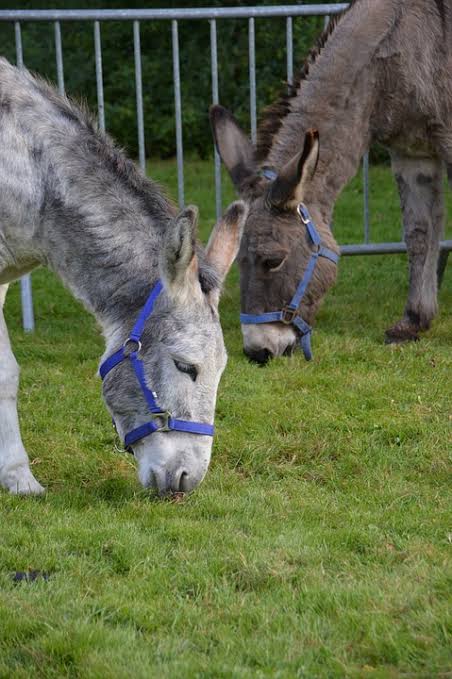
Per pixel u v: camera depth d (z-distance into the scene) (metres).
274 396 6.72
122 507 5.13
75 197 4.98
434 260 8.03
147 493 5.30
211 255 4.84
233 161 7.18
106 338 4.89
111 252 4.90
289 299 7.00
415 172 7.93
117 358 4.75
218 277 4.74
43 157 5.04
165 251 4.40
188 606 4.16
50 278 10.55
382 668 3.73
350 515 5.04
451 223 12.67
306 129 7.20
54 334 8.44
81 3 17.25
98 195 4.97
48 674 3.73
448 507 5.14
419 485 5.49
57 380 7.17
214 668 3.70
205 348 4.60
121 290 4.86
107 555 4.65
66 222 4.99
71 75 17.23
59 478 5.66
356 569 4.48
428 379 7.04
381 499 5.28
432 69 7.42
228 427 6.30
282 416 6.40
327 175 7.22
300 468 5.75
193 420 4.64
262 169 7.08
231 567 4.48
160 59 17.39
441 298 9.30
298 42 16.30
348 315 8.77
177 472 4.63
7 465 5.39
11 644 3.92
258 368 7.20
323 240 7.03
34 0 17.17
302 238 6.93
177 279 4.46
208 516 5.09
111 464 5.81
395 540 4.77
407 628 3.96
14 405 5.42
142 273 4.85
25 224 5.11
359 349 7.66
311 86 7.30
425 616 4.02
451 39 7.41
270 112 7.37
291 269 6.94
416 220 7.96
